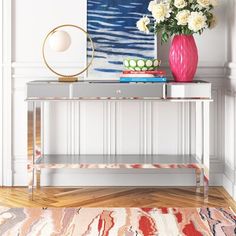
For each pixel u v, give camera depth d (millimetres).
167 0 4586
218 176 4809
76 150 4777
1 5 4676
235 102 4414
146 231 3621
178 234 3568
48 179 4793
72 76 4516
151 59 4441
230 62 4547
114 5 4660
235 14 4430
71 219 3855
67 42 4414
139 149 4785
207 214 3979
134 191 4652
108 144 4777
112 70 4676
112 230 3639
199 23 4250
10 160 4773
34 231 3617
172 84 4270
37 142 4586
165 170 4801
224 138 4793
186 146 4793
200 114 4633
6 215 3945
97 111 4770
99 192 4605
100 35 4664
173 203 4273
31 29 4703
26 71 4723
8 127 4746
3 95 4727
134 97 4273
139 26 4465
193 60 4391
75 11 4703
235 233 3588
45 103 4746
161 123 4781
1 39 4691
